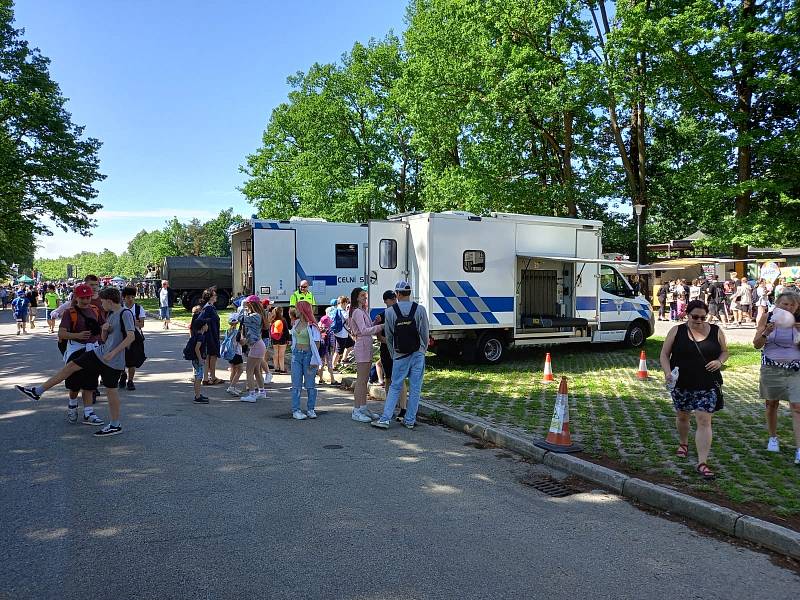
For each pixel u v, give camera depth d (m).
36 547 3.85
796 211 23.31
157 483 5.16
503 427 7.06
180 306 36.56
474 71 22.53
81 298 7.36
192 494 4.89
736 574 3.68
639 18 20.20
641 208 24.00
